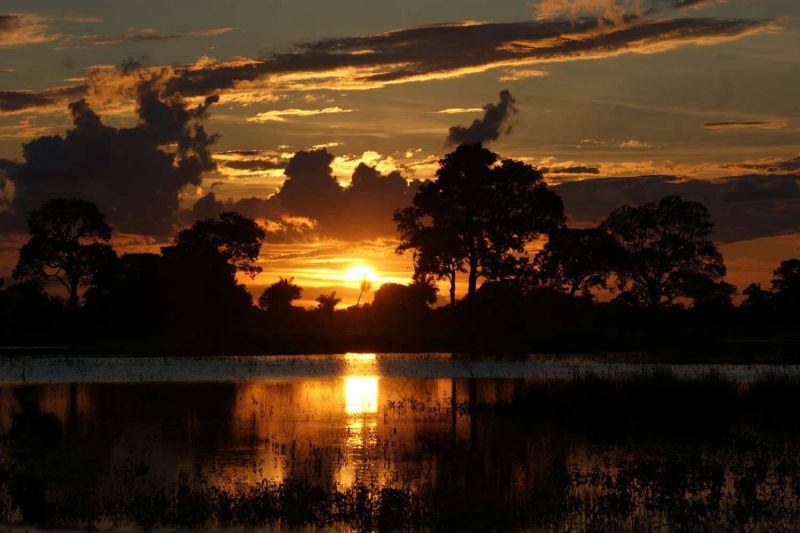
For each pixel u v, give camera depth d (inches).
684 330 3484.3
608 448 813.2
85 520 551.5
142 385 1502.2
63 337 3435.0
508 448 810.2
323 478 675.4
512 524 548.1
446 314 3361.2
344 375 1729.8
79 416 1040.2
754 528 540.7
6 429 928.3
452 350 2694.4
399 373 1770.4
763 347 2664.9
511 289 3105.3
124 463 730.2
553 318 3203.7
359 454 775.7
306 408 1123.9
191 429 926.4
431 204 3065.9
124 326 3501.5
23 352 2645.2
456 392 1350.9
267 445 820.6
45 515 561.3
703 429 922.7
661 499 599.8
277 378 1662.2
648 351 2581.2
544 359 2180.1
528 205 3090.6
